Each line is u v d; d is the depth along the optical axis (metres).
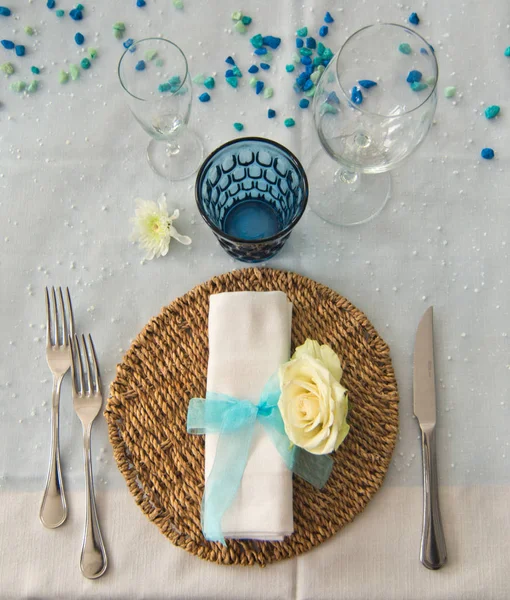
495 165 0.70
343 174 0.70
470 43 0.72
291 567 0.61
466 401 0.65
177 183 0.70
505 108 0.71
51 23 0.73
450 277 0.68
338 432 0.54
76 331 0.67
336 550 0.61
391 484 0.62
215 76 0.72
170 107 0.63
